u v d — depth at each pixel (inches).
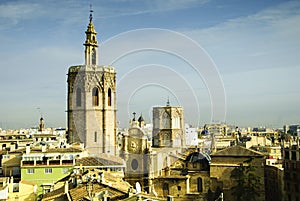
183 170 4485.7
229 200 4232.3
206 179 4350.4
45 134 6215.6
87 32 4564.5
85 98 4360.2
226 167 4303.6
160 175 4345.5
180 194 4239.7
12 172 3348.9
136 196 1937.7
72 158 3363.7
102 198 1964.8
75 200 2001.7
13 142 5290.4
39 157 3213.6
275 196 4717.0
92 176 2447.1
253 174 4138.8
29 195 2839.6
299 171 4197.8
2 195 2655.0
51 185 2896.2
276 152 5521.7
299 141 5049.2
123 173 3722.9
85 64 4503.0
